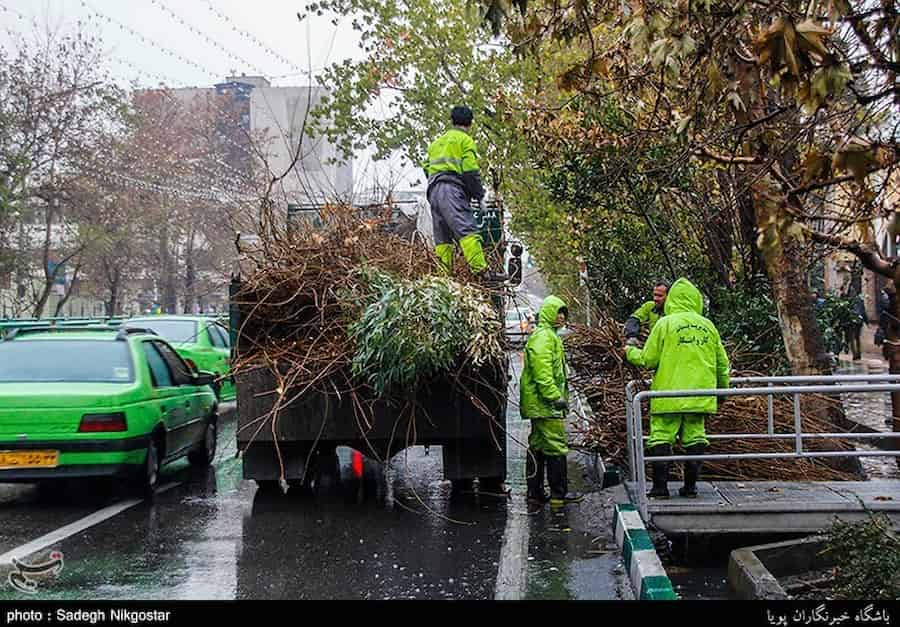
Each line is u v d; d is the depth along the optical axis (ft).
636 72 34.12
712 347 26.68
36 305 114.73
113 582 21.45
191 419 36.37
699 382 26.25
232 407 64.08
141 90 131.64
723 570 24.47
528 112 46.32
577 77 29.19
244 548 24.68
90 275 138.41
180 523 27.66
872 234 23.20
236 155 130.31
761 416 31.94
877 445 40.16
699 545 24.90
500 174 59.93
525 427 48.98
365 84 69.10
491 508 29.96
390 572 22.41
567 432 39.19
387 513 29.22
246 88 135.44
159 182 116.06
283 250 30.35
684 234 44.11
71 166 104.78
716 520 24.81
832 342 47.47
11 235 112.27
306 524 27.58
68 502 30.89
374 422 28.81
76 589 20.90
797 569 23.39
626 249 44.11
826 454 25.46
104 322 55.62
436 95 68.49
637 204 40.32
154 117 129.39
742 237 41.04
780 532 24.77
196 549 24.50
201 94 164.35
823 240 23.32
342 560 23.49
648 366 26.96
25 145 100.53
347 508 29.96
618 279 44.04
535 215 57.47
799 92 17.19
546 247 57.82
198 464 39.19
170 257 136.05
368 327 27.17
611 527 27.12
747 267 42.32
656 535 25.48
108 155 108.37
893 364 31.68
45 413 28.45
